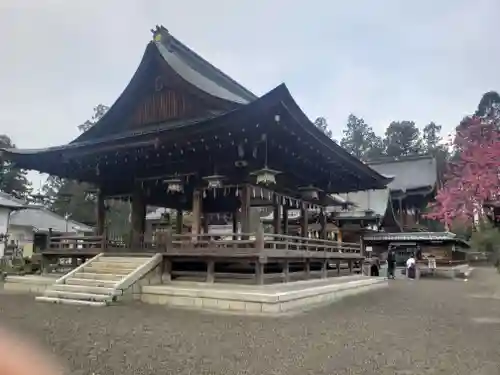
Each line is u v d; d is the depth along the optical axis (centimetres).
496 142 2605
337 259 2064
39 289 1619
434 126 8644
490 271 3759
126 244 1922
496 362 669
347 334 886
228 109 1664
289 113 1375
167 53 1878
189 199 2102
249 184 1591
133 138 1619
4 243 3350
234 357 673
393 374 595
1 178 5534
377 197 4397
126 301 1335
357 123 9469
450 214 2978
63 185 5519
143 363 629
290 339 822
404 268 3725
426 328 980
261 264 1352
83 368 595
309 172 2072
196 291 1275
